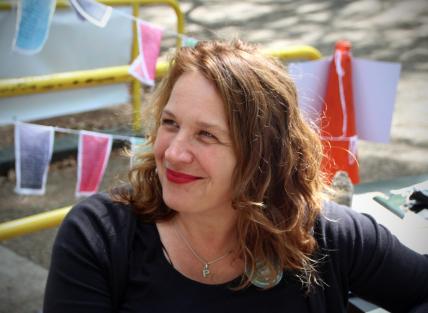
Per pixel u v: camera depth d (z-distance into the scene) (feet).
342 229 4.64
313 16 25.26
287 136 4.26
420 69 19.72
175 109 4.01
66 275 4.21
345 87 7.98
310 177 4.50
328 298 4.53
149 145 4.67
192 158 4.00
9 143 13.14
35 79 8.00
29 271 9.76
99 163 7.13
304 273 4.38
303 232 4.43
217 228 4.32
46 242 10.59
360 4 26.94
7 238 6.29
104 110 13.87
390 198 6.48
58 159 12.98
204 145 4.00
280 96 4.18
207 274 4.33
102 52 10.73
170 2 11.69
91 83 8.56
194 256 4.37
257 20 24.75
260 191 4.23
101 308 4.21
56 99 10.29
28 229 6.39
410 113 16.40
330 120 8.05
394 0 27.40
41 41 7.22
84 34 10.40
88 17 7.75
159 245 4.35
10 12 9.39
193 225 4.31
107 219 4.37
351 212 4.84
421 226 5.97
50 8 7.14
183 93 4.01
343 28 23.89
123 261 4.26
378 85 7.99
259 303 4.31
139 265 4.29
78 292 4.19
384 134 8.13
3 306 8.86
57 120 13.43
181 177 4.05
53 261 4.29
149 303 4.22
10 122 9.90
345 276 4.63
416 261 4.78
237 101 3.97
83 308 4.18
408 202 6.40
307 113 7.02
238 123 4.00
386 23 24.45
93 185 7.19
